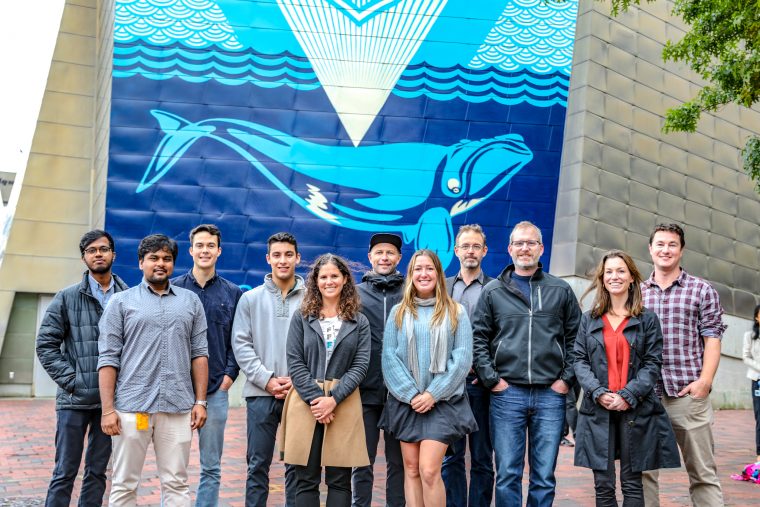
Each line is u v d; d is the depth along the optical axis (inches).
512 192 689.6
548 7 697.6
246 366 231.6
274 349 235.6
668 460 210.2
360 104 683.4
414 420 211.2
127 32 656.4
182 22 664.4
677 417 222.5
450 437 208.7
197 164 662.5
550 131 692.1
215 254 246.7
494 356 229.9
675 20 759.1
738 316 778.8
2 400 762.8
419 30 688.4
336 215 676.7
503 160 689.6
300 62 678.5
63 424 217.6
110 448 224.5
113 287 231.1
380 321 234.1
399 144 683.4
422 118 686.5
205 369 219.0
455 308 215.9
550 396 225.1
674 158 751.1
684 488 308.0
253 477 228.1
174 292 215.9
